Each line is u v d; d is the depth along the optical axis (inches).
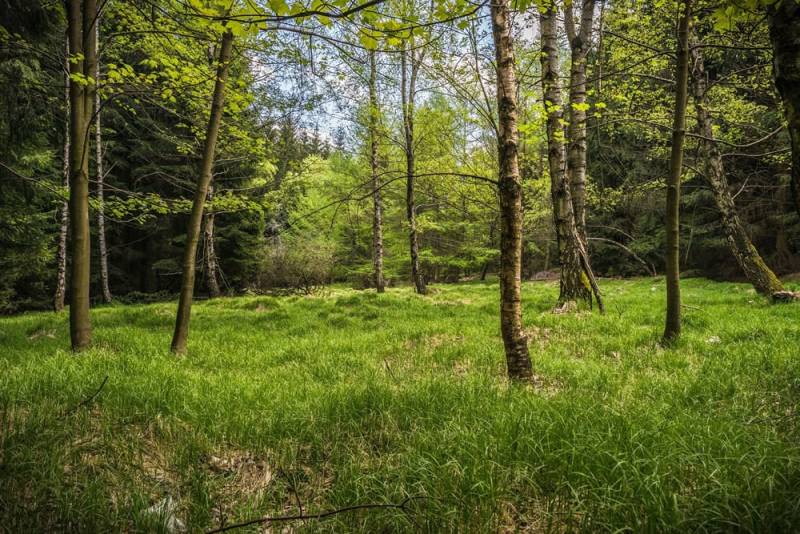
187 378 191.0
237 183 827.4
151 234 865.5
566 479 103.2
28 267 564.7
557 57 361.1
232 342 307.3
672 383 171.5
